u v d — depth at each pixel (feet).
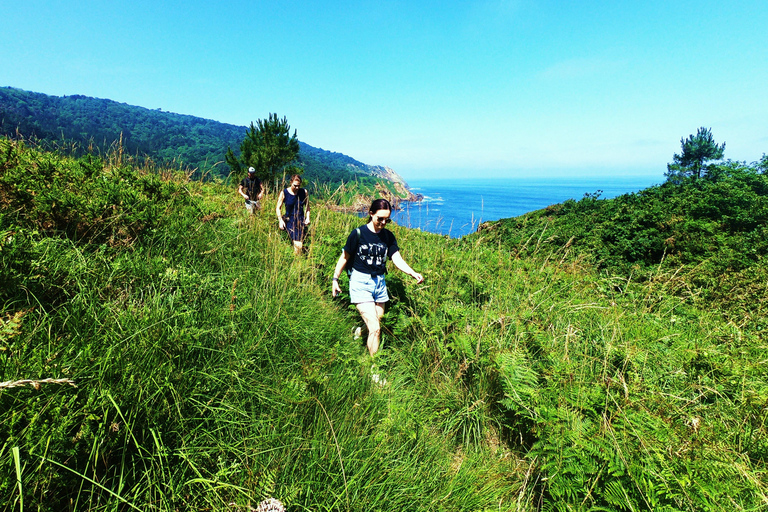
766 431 7.28
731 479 5.83
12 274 5.61
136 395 4.95
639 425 6.59
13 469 3.58
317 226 19.22
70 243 7.80
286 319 9.06
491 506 6.51
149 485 4.38
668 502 5.69
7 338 4.63
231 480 4.99
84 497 4.09
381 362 8.79
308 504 5.13
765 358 10.28
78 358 4.83
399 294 12.89
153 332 6.00
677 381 8.98
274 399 6.57
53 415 4.07
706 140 113.70
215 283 8.93
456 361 9.79
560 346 9.88
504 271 16.81
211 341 7.06
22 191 8.00
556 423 6.88
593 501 5.92
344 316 12.51
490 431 8.64
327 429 6.34
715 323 13.84
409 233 21.79
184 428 5.28
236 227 14.51
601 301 14.70
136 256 8.50
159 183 13.17
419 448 7.09
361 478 5.75
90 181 10.50
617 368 9.05
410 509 5.84
